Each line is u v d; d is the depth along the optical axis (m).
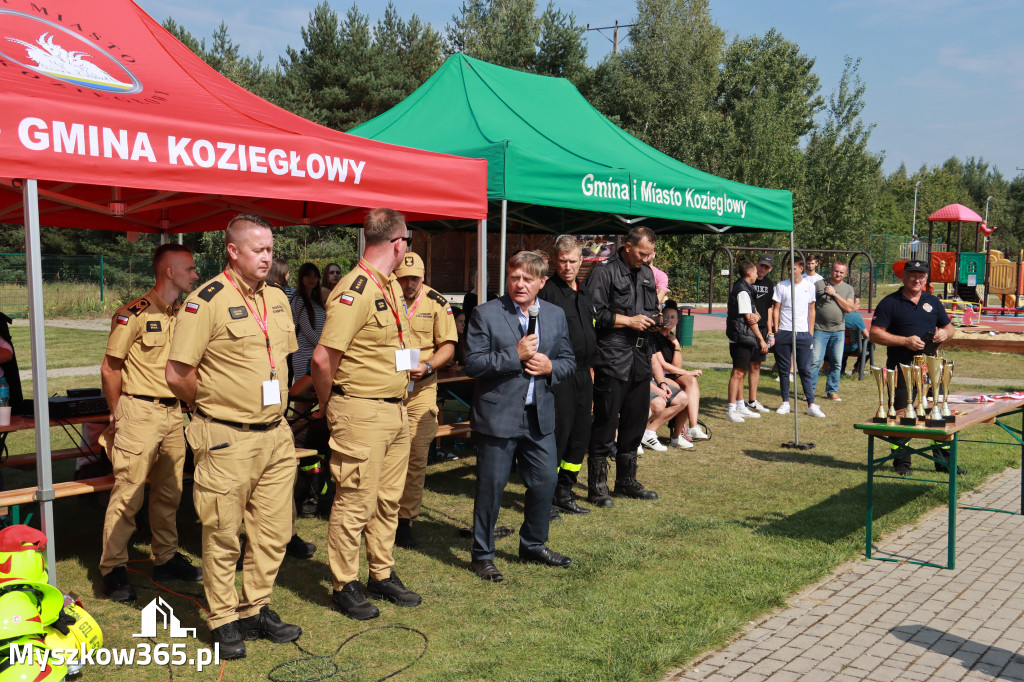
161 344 4.14
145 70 4.77
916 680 3.43
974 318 19.39
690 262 34.50
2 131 3.36
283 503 3.61
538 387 4.46
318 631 3.80
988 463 7.55
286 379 3.60
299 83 33.81
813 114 57.19
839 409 10.38
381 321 3.77
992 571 4.80
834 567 4.82
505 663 3.47
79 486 4.16
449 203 5.18
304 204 6.78
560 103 8.23
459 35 43.25
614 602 4.16
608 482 6.75
